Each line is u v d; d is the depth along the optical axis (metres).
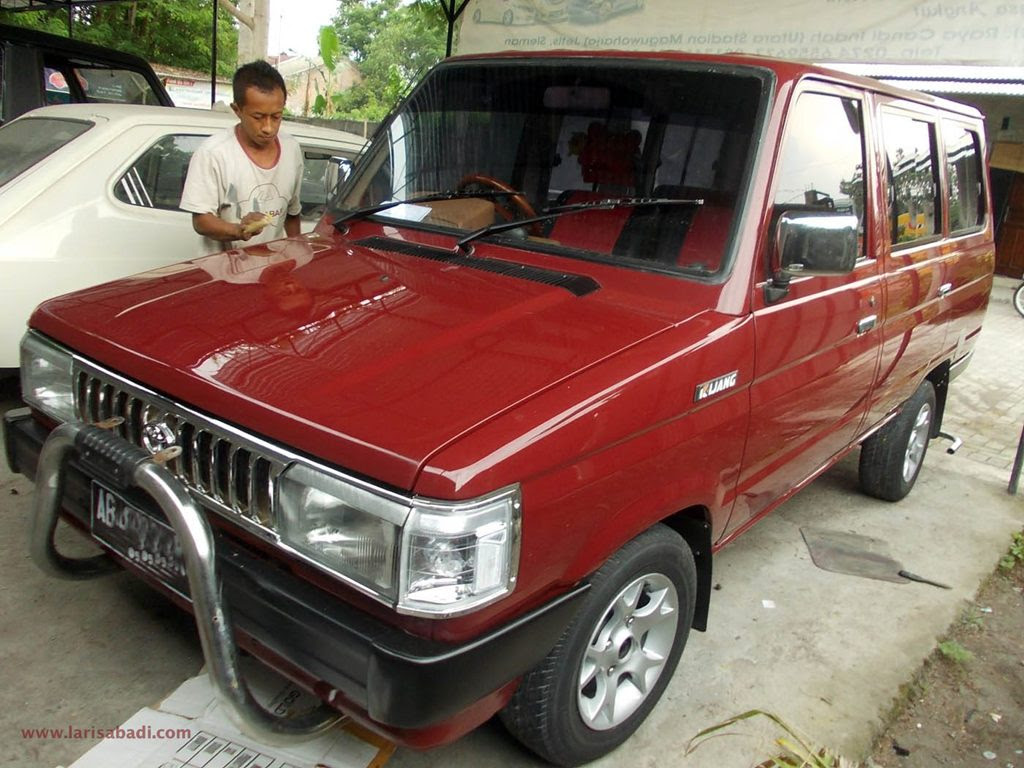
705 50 7.25
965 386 7.61
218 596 1.81
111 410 2.26
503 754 2.48
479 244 2.80
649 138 2.74
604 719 2.42
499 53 3.21
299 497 1.85
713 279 2.49
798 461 3.20
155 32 22.47
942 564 4.05
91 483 2.32
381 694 1.74
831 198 3.02
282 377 1.99
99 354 2.27
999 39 6.11
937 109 4.05
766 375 2.63
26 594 2.97
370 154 3.35
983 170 4.80
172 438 2.09
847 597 3.64
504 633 1.85
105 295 2.57
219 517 2.07
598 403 1.99
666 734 2.66
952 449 5.58
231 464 1.96
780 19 6.91
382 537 1.74
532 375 2.01
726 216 2.55
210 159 3.64
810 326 2.81
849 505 4.63
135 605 2.97
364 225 3.11
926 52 6.42
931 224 4.05
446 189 3.07
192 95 24.03
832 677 3.06
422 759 2.42
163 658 2.73
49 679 2.59
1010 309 12.02
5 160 4.35
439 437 1.76
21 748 2.31
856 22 6.61
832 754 2.35
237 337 2.19
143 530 2.17
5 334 3.98
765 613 3.44
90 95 6.83
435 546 1.69
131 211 4.35
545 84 2.99
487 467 1.74
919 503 4.76
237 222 3.79
